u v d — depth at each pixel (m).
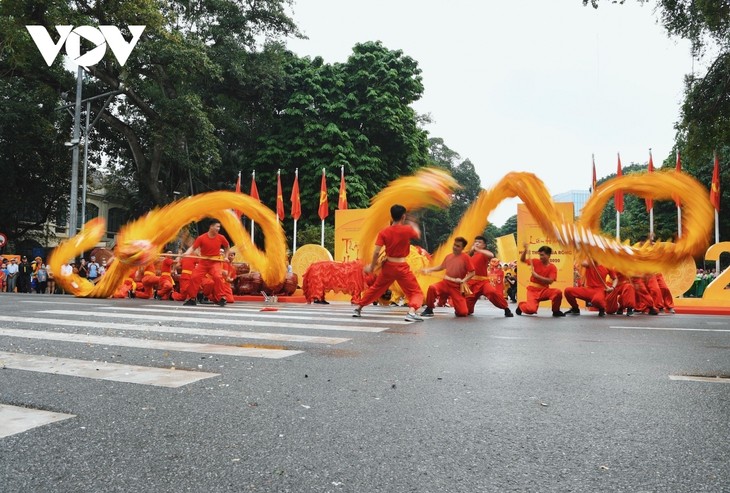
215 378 4.00
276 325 7.62
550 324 8.42
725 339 6.48
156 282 15.14
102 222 14.52
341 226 17.17
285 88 34.38
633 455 2.42
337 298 16.86
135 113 33.00
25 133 32.31
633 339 6.45
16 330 6.67
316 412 3.12
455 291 10.05
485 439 2.64
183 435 2.68
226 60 31.67
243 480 2.13
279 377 4.06
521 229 15.20
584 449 2.50
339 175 32.97
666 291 12.35
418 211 10.96
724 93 17.50
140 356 4.91
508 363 4.72
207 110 32.22
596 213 9.77
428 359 4.89
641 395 3.53
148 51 26.30
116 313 9.12
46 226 38.69
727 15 15.90
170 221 12.21
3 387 3.66
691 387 3.77
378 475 2.19
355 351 5.34
